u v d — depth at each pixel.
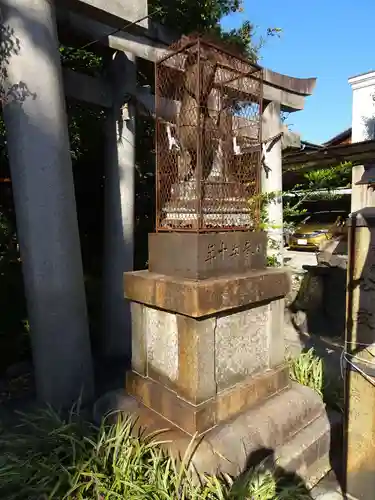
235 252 2.33
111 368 3.64
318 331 4.81
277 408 2.33
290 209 5.81
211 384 2.12
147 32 3.58
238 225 2.44
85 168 5.12
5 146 3.90
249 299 2.24
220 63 2.36
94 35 3.41
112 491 1.78
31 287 2.79
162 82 2.50
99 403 2.55
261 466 2.09
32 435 2.33
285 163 6.52
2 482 1.86
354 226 1.97
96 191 5.29
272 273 2.41
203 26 4.66
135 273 2.43
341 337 4.56
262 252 2.54
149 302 2.27
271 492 1.93
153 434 2.09
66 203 2.81
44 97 2.67
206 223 2.24
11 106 2.64
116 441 2.04
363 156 5.69
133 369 2.53
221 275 2.24
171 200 2.40
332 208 11.82
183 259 2.20
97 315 4.80
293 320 5.12
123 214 3.80
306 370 3.21
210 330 2.09
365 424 1.97
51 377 2.83
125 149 3.77
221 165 2.42
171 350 2.21
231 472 1.97
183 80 2.39
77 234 2.94
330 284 5.02
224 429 2.08
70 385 2.87
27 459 2.04
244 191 2.56
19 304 4.04
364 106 10.98
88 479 1.90
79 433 2.23
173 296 2.08
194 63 2.24
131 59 3.70
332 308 4.94
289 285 2.55
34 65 2.62
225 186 2.41
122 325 3.88
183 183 2.33
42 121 2.67
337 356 3.92
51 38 2.71
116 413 2.34
